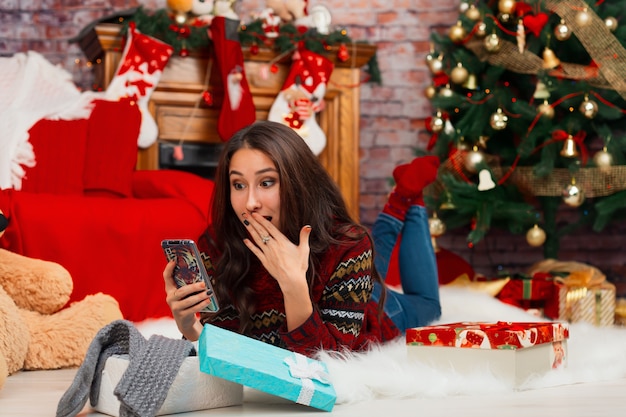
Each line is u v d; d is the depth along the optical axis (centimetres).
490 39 443
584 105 429
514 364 206
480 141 461
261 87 471
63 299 276
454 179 448
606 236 525
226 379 173
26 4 507
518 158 459
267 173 198
